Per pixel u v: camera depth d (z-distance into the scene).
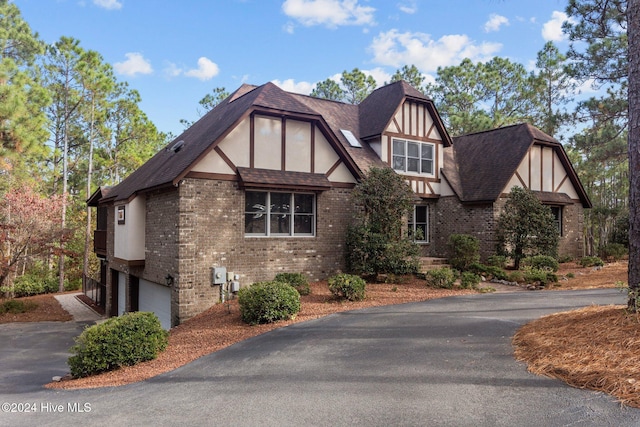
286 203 13.52
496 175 18.47
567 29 17.95
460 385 4.95
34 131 18.42
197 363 6.96
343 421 4.24
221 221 12.18
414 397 4.71
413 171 18.72
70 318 17.88
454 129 31.28
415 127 18.73
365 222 14.37
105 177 31.83
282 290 9.50
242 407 4.80
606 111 18.50
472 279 12.65
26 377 8.62
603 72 18.09
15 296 24.38
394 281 13.59
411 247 13.79
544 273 13.50
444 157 20.92
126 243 14.05
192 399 5.23
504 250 17.55
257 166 12.84
